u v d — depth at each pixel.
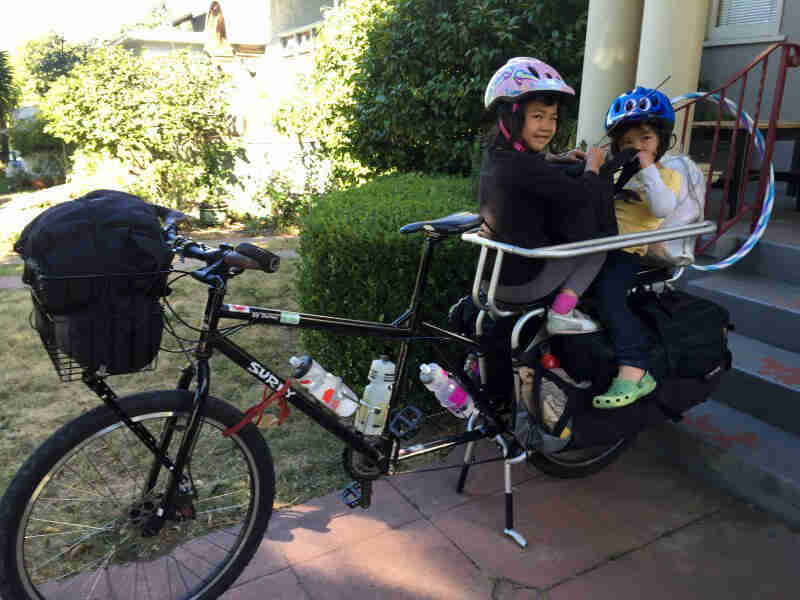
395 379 2.41
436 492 2.85
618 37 4.45
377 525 2.62
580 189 2.07
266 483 2.26
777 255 3.82
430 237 2.30
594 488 2.88
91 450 2.83
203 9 17.61
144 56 11.74
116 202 1.82
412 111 6.74
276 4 12.47
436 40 6.39
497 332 2.46
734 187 4.74
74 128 11.62
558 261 2.23
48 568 2.37
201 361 2.07
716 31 6.79
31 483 1.85
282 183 10.27
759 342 3.43
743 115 3.16
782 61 3.71
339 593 2.25
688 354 2.37
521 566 2.38
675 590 2.26
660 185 2.22
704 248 3.99
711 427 3.00
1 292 6.19
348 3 8.23
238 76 12.84
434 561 2.41
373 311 3.53
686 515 2.68
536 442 2.45
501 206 2.12
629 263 2.36
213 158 11.50
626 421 2.37
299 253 4.14
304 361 2.21
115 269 1.70
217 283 1.97
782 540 2.52
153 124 10.99
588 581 2.31
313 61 9.06
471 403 2.51
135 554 2.44
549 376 2.35
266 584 2.29
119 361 1.77
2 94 26.03
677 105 4.00
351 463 2.37
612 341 2.30
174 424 2.08
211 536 2.54
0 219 12.12
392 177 6.05
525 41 6.10
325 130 8.85
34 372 4.24
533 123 2.11
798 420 2.90
